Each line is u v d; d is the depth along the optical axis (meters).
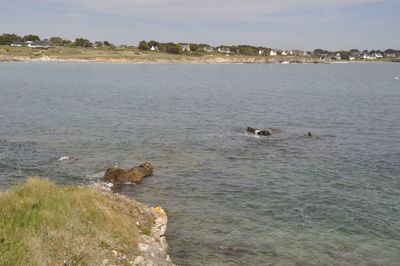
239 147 44.31
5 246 14.37
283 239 23.05
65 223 16.92
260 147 44.38
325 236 23.50
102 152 41.38
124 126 55.59
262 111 71.44
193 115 66.06
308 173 35.22
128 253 17.31
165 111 70.00
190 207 27.56
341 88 119.44
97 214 18.53
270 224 25.02
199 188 31.31
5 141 45.06
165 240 22.00
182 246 21.97
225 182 32.72
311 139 48.53
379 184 32.53
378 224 25.14
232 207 27.66
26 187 18.81
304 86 126.81
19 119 58.97
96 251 16.25
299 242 22.73
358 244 22.62
